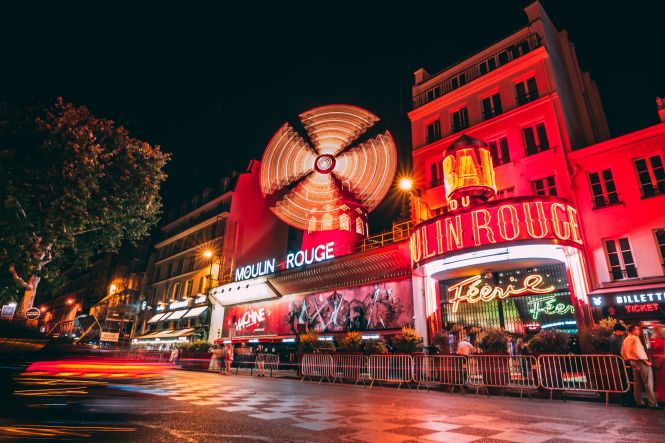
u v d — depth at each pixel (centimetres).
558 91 1555
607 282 1231
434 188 1766
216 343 2719
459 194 1405
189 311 3203
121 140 1867
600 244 1291
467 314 1505
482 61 1862
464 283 1531
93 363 2002
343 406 707
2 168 1458
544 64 1589
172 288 3669
